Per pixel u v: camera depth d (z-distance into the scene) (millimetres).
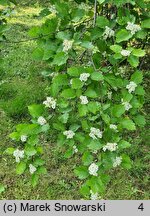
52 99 726
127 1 730
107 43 752
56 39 737
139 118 726
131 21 720
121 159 688
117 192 991
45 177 1039
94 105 667
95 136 669
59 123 729
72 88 661
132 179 1028
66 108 729
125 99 689
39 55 742
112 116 676
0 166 1079
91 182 652
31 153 721
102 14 997
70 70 660
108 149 663
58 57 687
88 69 661
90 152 696
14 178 1037
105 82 713
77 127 733
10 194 994
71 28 752
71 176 1043
